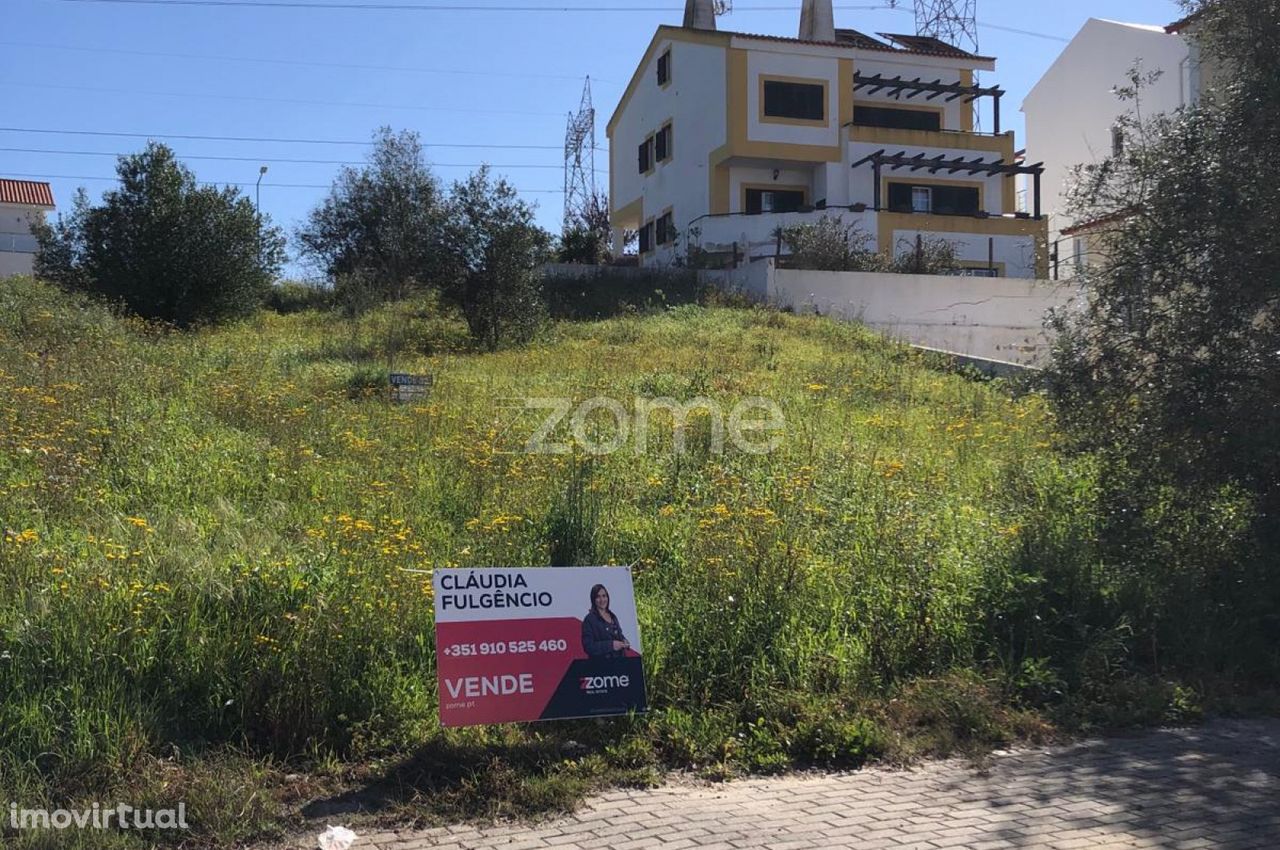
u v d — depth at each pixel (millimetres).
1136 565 7570
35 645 4859
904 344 20047
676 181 35719
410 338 19734
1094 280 8062
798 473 9117
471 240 19609
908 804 4727
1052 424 8531
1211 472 7383
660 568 6969
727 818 4504
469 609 5148
